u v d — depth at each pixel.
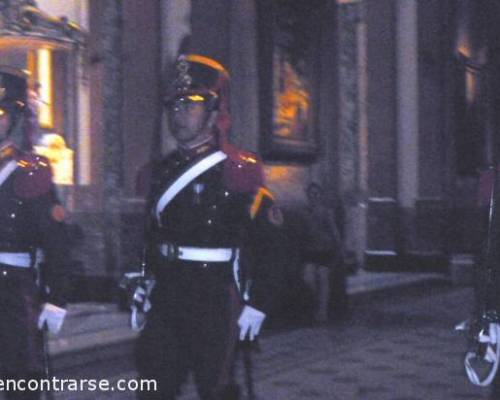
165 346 5.13
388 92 21.56
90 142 13.70
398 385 9.00
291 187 18.06
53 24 12.02
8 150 5.55
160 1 14.03
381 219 21.27
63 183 13.13
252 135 16.69
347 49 19.25
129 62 13.95
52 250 5.51
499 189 5.82
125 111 13.91
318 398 8.34
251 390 5.46
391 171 21.55
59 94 13.41
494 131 25.56
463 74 23.47
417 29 21.73
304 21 17.98
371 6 21.59
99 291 13.62
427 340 11.90
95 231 13.69
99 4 13.71
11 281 5.48
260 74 16.78
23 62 12.52
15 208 5.48
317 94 18.58
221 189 5.20
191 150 5.29
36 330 5.52
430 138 22.05
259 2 16.67
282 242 5.27
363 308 15.27
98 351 10.35
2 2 11.51
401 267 21.09
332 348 11.23
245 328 5.21
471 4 24.45
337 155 19.19
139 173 5.50
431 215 21.20
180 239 5.18
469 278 19.31
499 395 5.98
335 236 13.73
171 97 5.29
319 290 13.49
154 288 5.26
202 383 5.12
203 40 15.38
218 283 5.15
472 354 5.72
